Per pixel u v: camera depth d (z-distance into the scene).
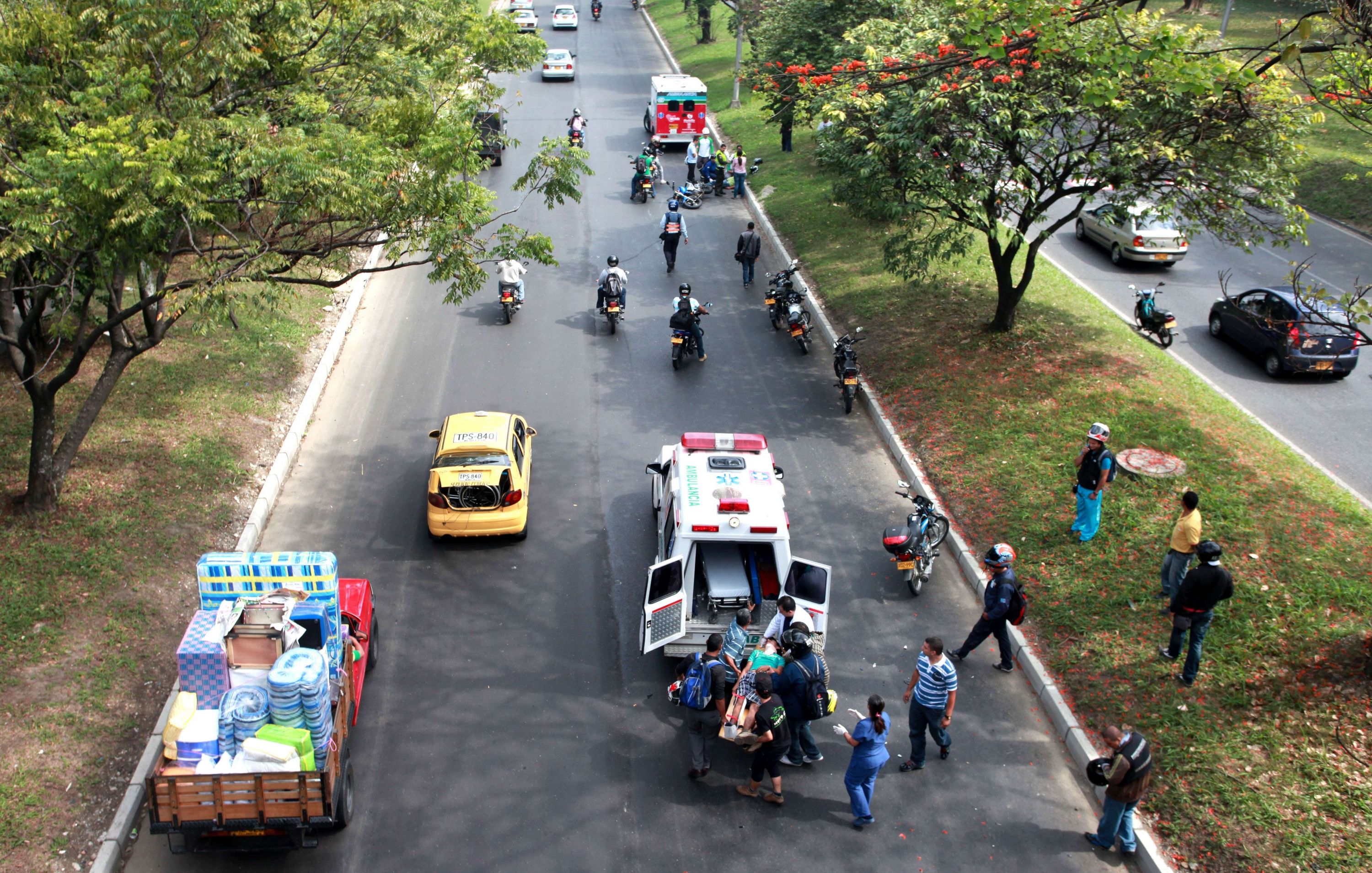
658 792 10.41
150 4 12.05
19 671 11.13
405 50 19.05
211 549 13.87
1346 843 9.33
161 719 10.82
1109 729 9.38
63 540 13.22
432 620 13.02
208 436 16.30
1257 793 9.94
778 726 9.69
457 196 13.58
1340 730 10.48
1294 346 19.55
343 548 14.44
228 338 19.62
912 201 18.05
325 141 12.46
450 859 9.50
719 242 27.98
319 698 8.73
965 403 17.97
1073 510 14.64
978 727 11.47
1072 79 16.36
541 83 46.47
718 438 13.14
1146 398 17.67
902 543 13.23
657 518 15.20
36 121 11.79
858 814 9.95
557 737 11.12
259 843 8.80
